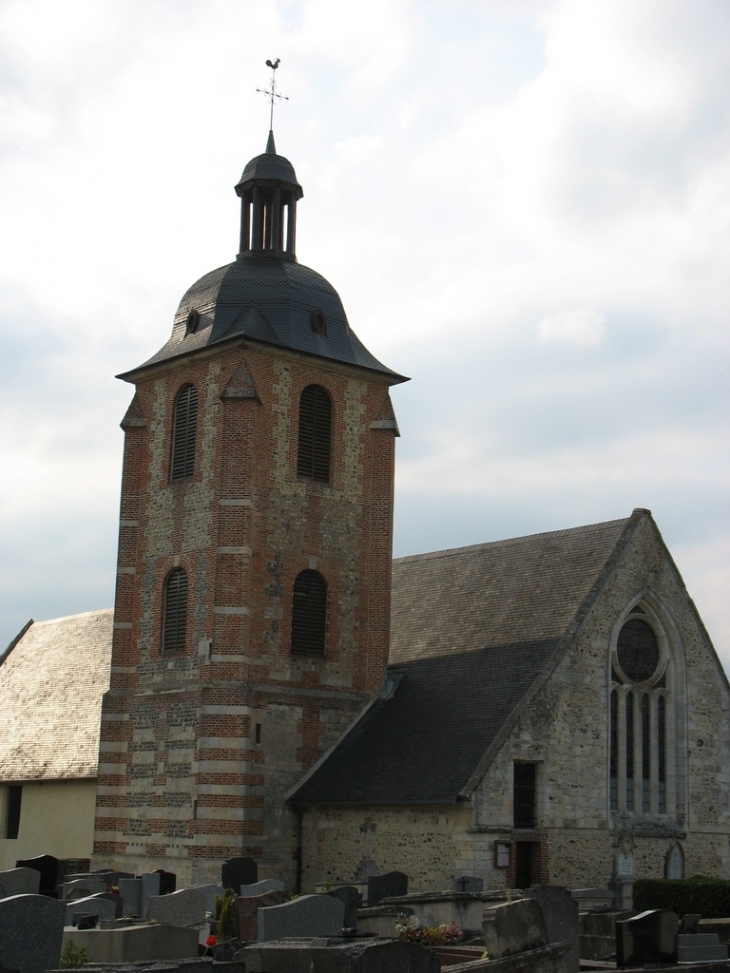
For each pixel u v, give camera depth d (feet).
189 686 151.12
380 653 159.84
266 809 146.61
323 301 165.58
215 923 102.63
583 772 137.59
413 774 136.98
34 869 116.16
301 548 156.46
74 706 187.93
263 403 155.94
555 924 89.20
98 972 73.77
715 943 96.17
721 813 148.77
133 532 164.66
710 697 150.71
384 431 165.58
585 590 144.25
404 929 100.78
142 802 153.99
